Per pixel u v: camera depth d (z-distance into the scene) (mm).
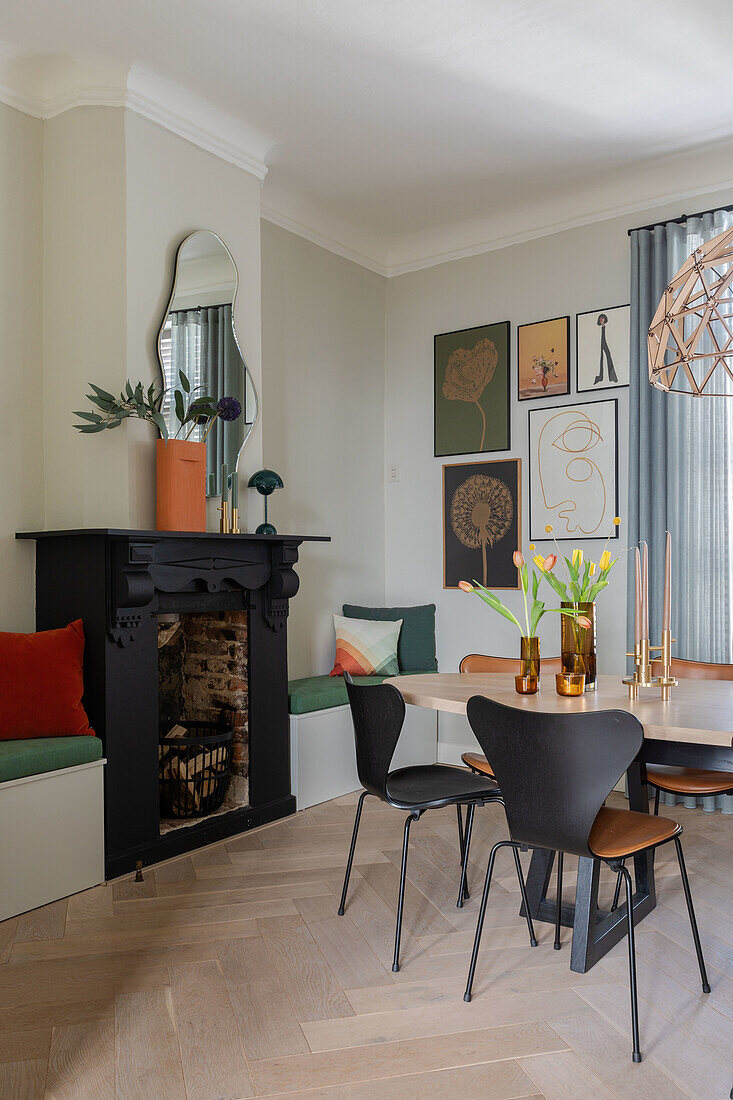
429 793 2510
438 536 4918
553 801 2051
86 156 3250
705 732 2000
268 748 3633
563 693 2582
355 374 4891
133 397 3127
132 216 3252
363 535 4938
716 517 3883
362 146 3873
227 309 3662
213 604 3406
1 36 3041
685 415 3994
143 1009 2090
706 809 3816
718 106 3549
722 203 3973
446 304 4902
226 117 3592
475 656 3318
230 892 2844
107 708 2953
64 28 2996
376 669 4441
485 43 3096
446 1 2854
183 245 3424
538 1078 1821
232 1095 1761
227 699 3645
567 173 4160
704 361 3924
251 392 3789
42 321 3342
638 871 2703
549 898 2740
